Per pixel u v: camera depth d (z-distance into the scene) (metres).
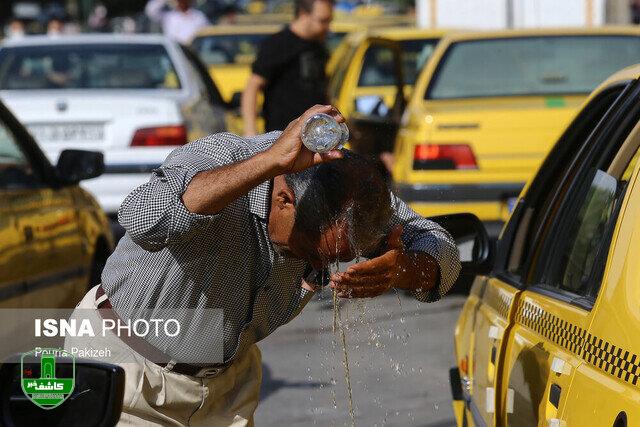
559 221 8.34
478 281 10.19
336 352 15.49
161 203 6.17
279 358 15.67
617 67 20.78
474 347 9.39
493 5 37.53
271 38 20.38
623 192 6.82
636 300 5.68
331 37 39.25
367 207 6.21
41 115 22.05
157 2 57.72
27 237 12.20
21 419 5.39
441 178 19.06
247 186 6.06
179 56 24.88
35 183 13.67
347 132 5.95
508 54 20.91
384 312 17.78
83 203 15.00
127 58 24.70
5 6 92.06
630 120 7.80
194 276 6.79
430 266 7.18
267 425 13.05
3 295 11.17
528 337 7.59
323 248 6.34
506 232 9.65
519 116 19.05
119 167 22.00
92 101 22.20
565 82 20.58
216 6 67.69
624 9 36.66
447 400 13.77
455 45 21.00
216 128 24.64
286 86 20.33
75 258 14.01
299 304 7.09
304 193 6.28
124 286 6.95
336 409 13.56
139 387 7.02
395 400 13.83
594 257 7.04
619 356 5.64
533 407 7.03
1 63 24.48
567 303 7.04
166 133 22.12
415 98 20.48
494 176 18.97
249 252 6.77
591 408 5.79
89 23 86.31
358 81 27.00
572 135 9.05
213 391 7.24
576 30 21.17
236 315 6.96
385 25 40.66
